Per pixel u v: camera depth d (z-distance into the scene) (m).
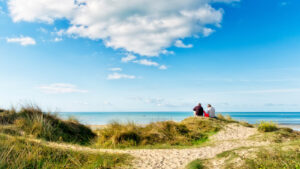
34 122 9.15
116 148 8.88
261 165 4.86
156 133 10.66
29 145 6.07
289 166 4.70
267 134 10.02
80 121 12.59
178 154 7.39
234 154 5.91
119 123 11.26
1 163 4.80
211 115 14.80
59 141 8.43
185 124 12.86
